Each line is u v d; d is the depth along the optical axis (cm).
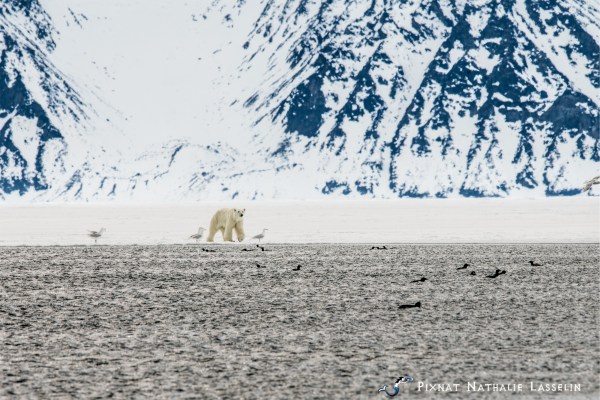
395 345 7331
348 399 5672
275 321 8625
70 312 9306
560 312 9062
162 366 6631
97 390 5947
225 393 5844
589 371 6316
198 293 10925
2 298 10462
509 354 6919
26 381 6194
